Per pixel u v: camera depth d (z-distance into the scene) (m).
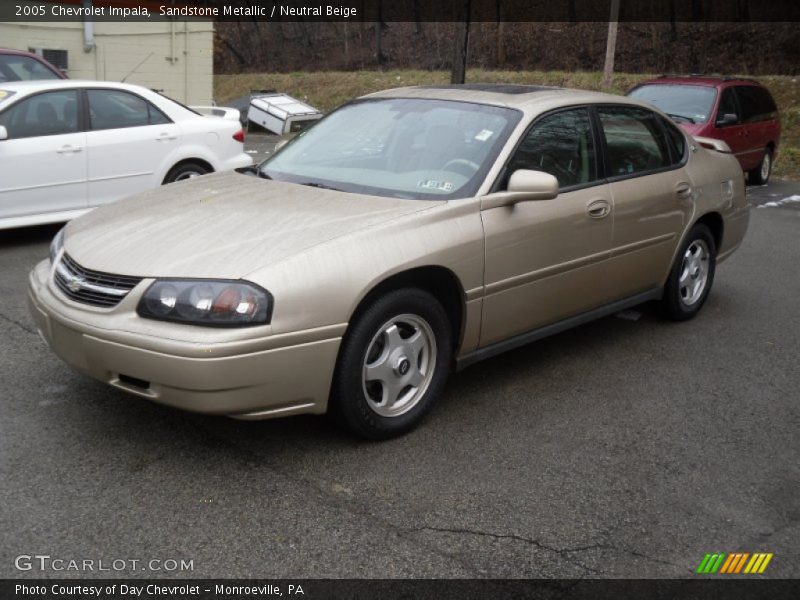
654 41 32.88
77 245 3.79
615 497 3.50
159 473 3.51
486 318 4.21
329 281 3.46
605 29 34.75
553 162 4.59
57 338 3.65
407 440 3.94
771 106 13.85
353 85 29.88
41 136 7.31
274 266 3.38
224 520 3.19
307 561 2.96
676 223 5.47
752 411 4.48
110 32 17.22
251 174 4.77
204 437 3.85
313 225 3.71
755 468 3.83
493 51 35.38
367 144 4.65
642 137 5.36
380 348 3.82
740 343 5.59
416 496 3.43
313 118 21.69
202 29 18.45
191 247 3.54
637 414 4.38
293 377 3.43
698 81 12.47
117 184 7.78
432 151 4.43
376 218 3.80
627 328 5.82
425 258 3.80
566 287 4.66
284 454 3.73
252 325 3.29
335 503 3.34
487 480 3.59
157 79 18.09
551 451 3.90
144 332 3.31
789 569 3.04
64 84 7.54
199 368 3.23
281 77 33.00
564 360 5.14
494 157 4.29
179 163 8.25
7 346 4.87
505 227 4.18
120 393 4.27
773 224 10.27
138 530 3.10
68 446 3.71
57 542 3.00
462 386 4.66
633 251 5.11
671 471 3.76
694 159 5.80
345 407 3.68
